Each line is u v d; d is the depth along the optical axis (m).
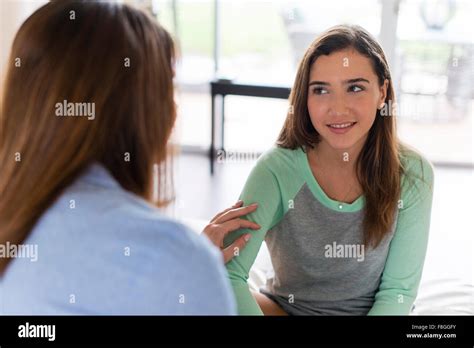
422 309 1.30
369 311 1.18
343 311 1.19
